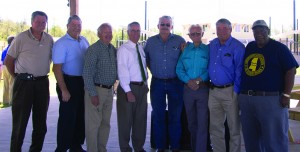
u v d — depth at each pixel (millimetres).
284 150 4082
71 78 4727
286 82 3988
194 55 4727
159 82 5035
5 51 9547
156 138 5250
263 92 4035
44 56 4734
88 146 4711
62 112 4750
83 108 5020
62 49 4602
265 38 4039
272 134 4074
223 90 4520
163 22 4930
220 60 4500
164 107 5145
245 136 4336
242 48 4398
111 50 4734
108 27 4621
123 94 4891
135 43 4918
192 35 4715
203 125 4789
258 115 4141
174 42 4980
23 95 4645
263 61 4059
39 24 4582
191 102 4793
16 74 4699
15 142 4719
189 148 5418
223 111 4695
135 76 4879
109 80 4680
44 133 4984
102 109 4785
